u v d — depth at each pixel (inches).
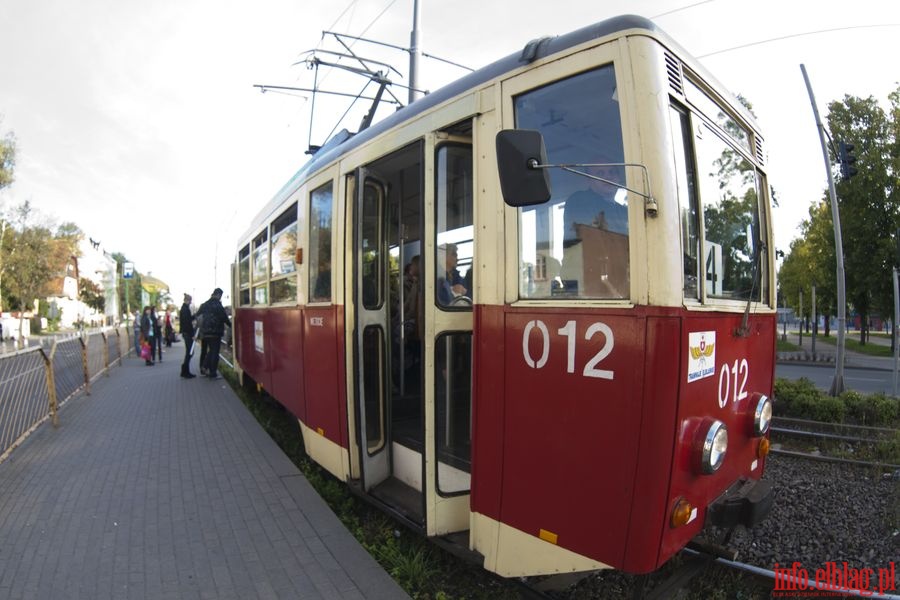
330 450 188.7
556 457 107.0
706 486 112.6
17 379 259.9
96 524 168.6
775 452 277.0
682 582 131.3
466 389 145.9
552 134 111.9
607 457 98.7
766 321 147.9
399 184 193.2
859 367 824.9
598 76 104.8
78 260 2878.9
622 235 99.5
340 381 179.8
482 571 147.9
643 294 95.0
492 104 122.5
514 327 115.0
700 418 106.3
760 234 150.9
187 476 213.8
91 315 2812.5
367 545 164.7
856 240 885.2
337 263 181.8
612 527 98.3
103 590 131.0
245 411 341.4
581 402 102.7
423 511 141.1
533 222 114.0
